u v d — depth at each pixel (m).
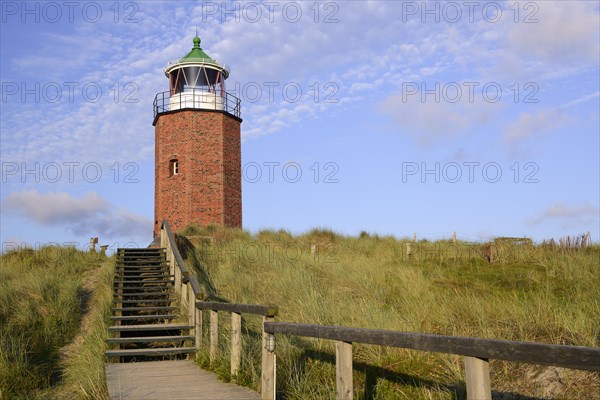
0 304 13.29
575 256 15.88
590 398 5.76
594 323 7.76
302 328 5.52
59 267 18.62
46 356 10.77
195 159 29.39
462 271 16.42
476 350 3.68
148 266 17.22
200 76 30.77
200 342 10.06
